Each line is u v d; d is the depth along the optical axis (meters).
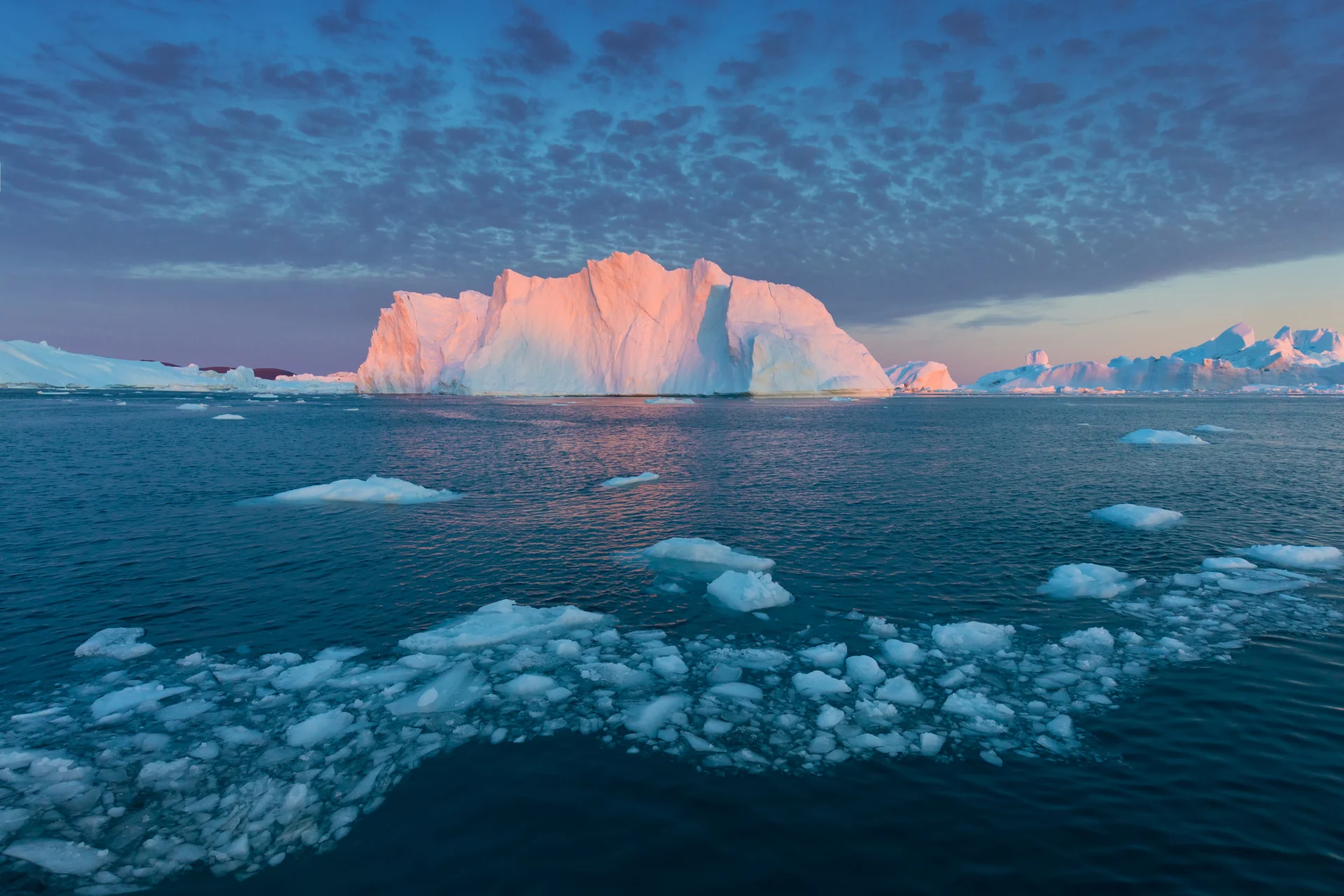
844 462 20.22
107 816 4.14
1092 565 8.81
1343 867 3.59
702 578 8.94
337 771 4.61
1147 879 3.53
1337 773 4.46
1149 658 6.31
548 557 9.89
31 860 3.74
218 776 4.56
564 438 28.09
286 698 5.66
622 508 13.29
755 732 5.11
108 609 7.71
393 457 21.64
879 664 6.28
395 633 7.10
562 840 3.89
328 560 9.71
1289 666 6.09
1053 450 23.53
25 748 4.87
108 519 12.16
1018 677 5.97
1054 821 4.02
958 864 3.66
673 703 5.55
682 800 4.27
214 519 12.20
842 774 4.55
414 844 3.88
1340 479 16.59
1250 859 3.66
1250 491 14.94
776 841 3.87
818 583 8.63
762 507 13.29
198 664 6.32
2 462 19.61
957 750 4.83
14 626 7.17
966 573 9.00
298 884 3.57
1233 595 8.03
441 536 11.08
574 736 5.07
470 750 4.88
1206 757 4.67
